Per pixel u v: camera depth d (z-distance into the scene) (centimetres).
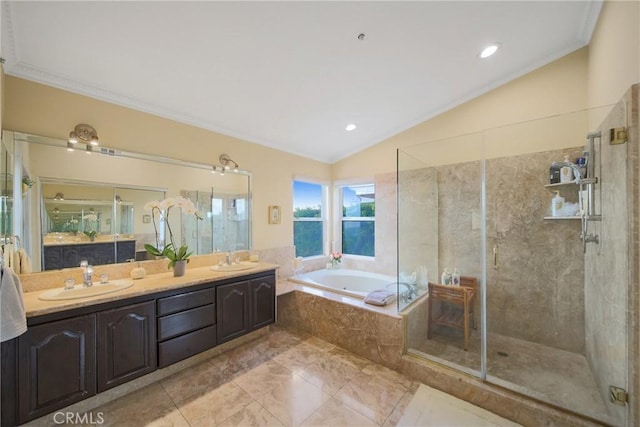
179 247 264
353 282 384
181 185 268
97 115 217
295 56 200
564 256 239
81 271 207
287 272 371
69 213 203
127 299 181
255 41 180
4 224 174
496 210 272
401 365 220
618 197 152
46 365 150
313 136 353
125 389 192
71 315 159
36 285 187
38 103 190
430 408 180
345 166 426
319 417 170
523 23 196
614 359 159
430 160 314
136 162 238
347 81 240
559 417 158
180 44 175
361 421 167
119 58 182
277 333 295
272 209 354
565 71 238
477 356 232
